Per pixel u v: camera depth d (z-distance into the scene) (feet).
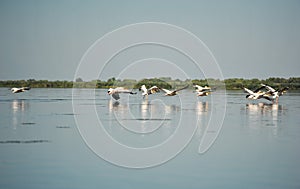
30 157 101.45
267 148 113.80
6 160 97.96
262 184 80.89
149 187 78.95
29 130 141.79
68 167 93.15
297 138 129.59
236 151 110.83
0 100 300.40
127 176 86.84
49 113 201.67
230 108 244.42
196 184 81.10
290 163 97.09
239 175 87.51
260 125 161.17
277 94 279.08
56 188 78.38
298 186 79.87
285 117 190.90
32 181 82.28
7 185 79.71
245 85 506.48
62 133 136.87
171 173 89.71
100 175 87.56
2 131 138.72
